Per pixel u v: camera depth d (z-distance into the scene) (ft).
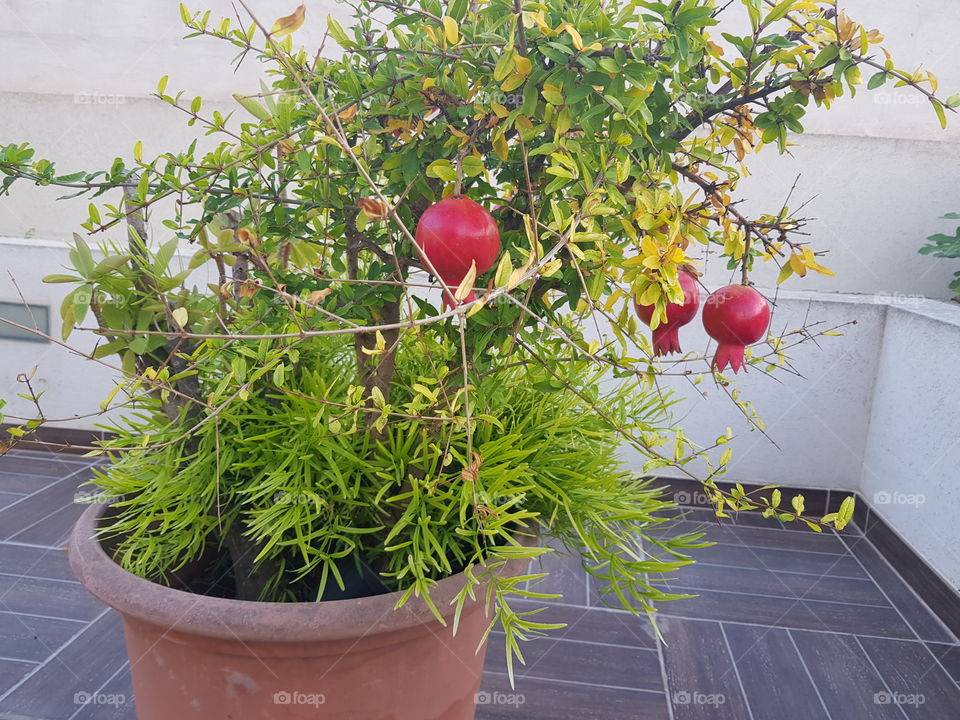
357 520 3.74
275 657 2.98
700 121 3.12
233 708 3.12
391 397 3.93
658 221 2.72
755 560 8.12
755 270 9.39
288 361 3.70
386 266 3.19
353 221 3.24
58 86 10.19
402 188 3.06
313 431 3.48
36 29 9.98
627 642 6.50
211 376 3.91
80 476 9.35
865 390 8.88
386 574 3.51
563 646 6.40
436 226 2.33
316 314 3.19
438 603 3.05
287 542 3.27
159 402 3.67
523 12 2.21
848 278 9.36
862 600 7.36
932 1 8.48
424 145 2.86
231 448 3.65
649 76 2.47
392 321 3.47
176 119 10.15
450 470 3.49
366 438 3.50
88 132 10.34
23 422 9.89
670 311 2.94
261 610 2.89
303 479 3.49
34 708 5.40
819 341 8.82
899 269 9.27
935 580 7.21
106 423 9.82
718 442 3.16
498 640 6.44
